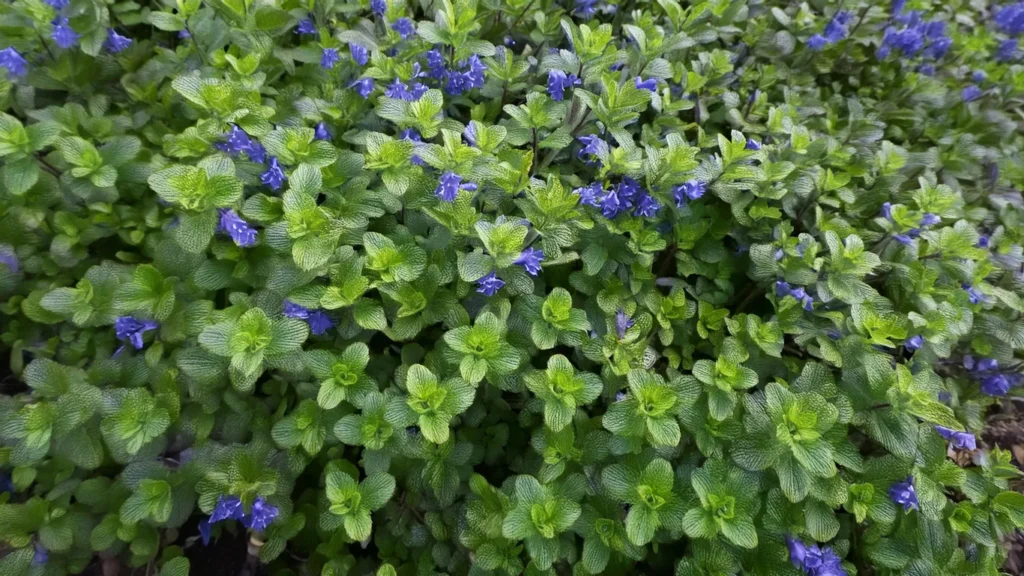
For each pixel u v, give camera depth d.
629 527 0.29
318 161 0.33
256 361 0.28
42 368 0.30
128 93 0.42
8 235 0.35
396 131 0.40
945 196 0.42
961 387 0.43
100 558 0.34
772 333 0.36
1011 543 0.43
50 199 0.36
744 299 0.43
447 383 0.30
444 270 0.34
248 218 0.33
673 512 0.30
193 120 0.42
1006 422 0.48
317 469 0.36
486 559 0.30
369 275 0.33
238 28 0.41
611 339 0.35
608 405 0.34
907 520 0.33
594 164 0.40
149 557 0.32
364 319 0.31
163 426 0.29
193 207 0.29
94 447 0.30
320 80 0.43
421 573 0.32
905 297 0.41
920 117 0.54
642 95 0.36
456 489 0.33
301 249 0.29
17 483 0.30
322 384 0.29
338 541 0.33
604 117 0.38
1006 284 0.44
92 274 0.32
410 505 0.35
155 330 0.33
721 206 0.43
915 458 0.33
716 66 0.47
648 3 0.53
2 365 0.38
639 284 0.38
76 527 0.31
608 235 0.38
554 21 0.46
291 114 0.39
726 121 0.49
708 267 0.42
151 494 0.29
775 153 0.44
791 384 0.34
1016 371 0.43
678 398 0.32
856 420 0.33
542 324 0.33
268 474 0.31
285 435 0.31
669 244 0.42
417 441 0.32
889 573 0.33
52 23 0.38
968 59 0.63
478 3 0.46
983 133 0.57
